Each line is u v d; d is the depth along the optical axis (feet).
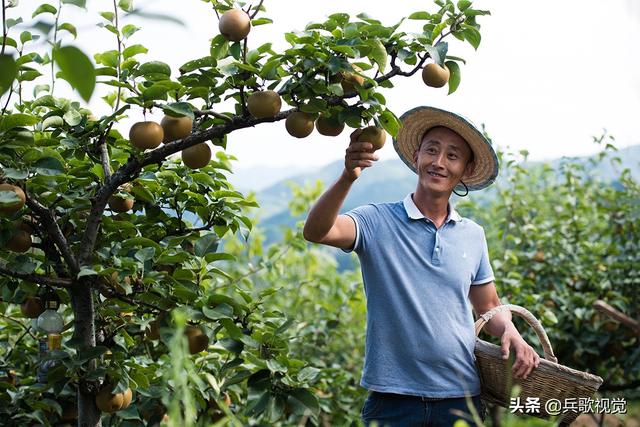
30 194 6.28
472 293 7.75
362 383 7.09
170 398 6.97
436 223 7.39
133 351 7.93
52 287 7.07
